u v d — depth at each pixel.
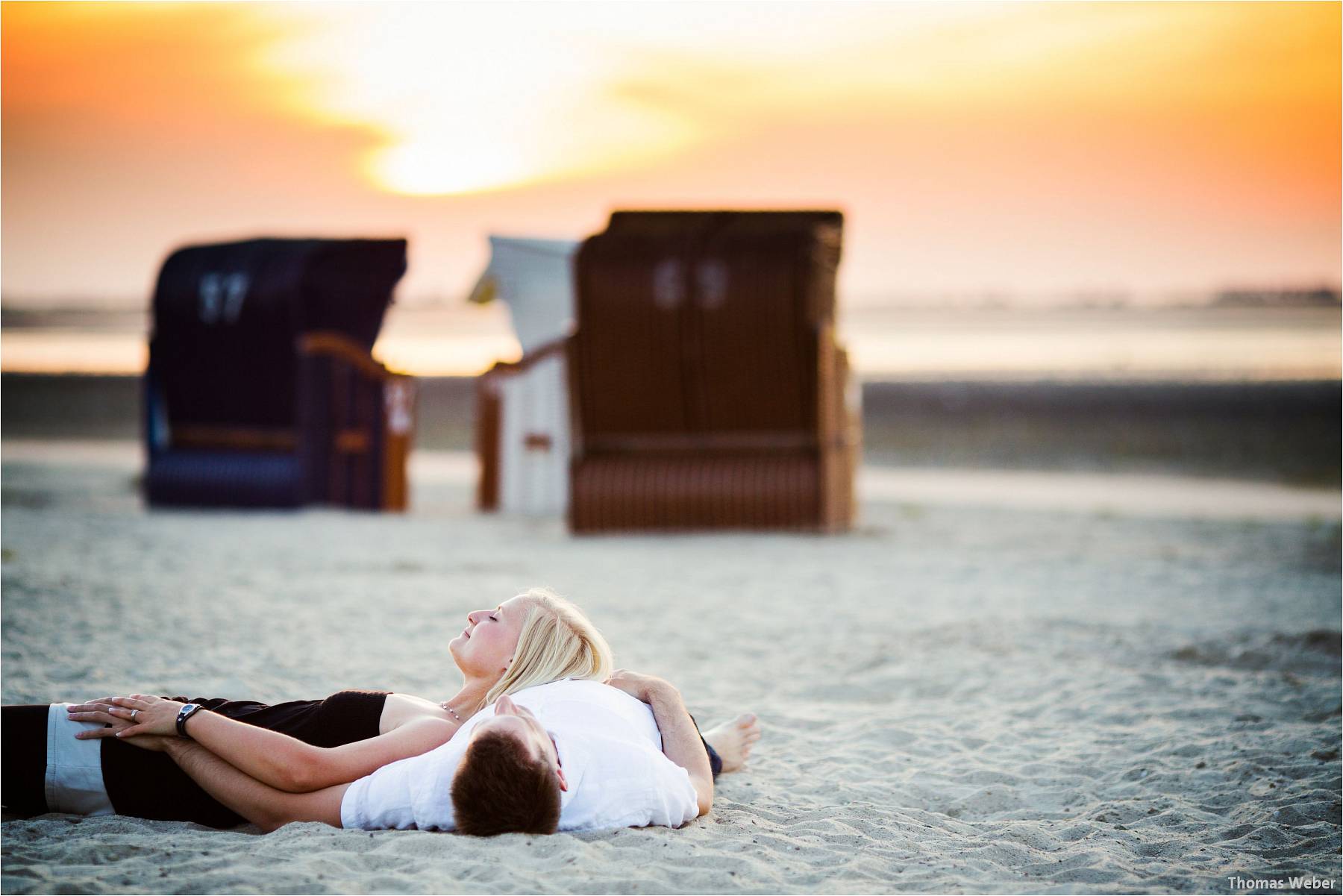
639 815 5.00
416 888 4.17
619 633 10.68
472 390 59.72
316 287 21.62
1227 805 5.96
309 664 8.87
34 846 4.60
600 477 18.19
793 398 18.00
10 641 9.07
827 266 18.67
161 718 4.96
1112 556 16.66
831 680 8.98
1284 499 28.22
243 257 22.05
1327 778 6.31
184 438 22.45
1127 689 8.39
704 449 18.48
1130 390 56.44
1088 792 6.14
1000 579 14.20
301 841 4.63
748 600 12.49
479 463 22.86
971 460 40.12
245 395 21.92
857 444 20.86
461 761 4.75
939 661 9.46
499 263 22.58
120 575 12.81
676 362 17.92
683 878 4.46
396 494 21.84
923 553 16.56
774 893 4.41
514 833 4.67
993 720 7.69
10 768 4.98
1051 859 5.08
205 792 5.02
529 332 22.67
